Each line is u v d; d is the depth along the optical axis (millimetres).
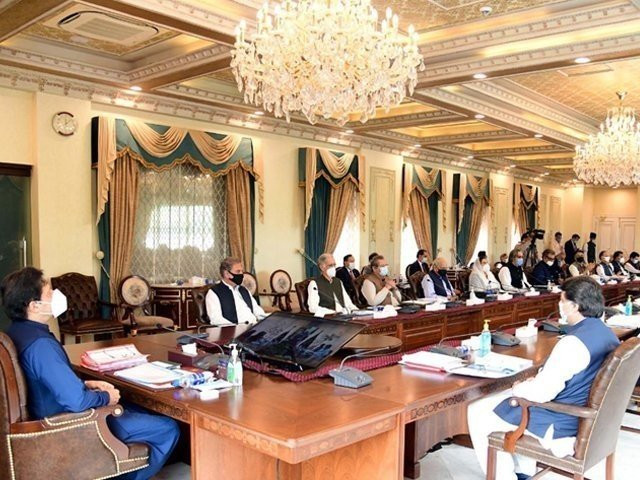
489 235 14250
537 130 9250
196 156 7836
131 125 7141
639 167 8070
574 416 2742
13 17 4559
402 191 11570
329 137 9891
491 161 13680
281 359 3094
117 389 2961
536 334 4391
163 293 7242
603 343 2826
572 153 12781
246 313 5234
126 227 7211
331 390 2734
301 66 4098
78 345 3855
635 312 6164
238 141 8344
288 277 8898
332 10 3883
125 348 3402
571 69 6773
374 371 3139
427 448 3529
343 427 2215
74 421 2572
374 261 6539
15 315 2734
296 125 9117
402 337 5543
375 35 4039
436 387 2795
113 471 2680
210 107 7945
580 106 8828
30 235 6629
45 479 2523
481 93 7543
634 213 17344
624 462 3770
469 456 3855
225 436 2328
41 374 2596
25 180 6574
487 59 5742
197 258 8211
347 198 10062
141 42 5945
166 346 3826
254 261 8773
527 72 5883
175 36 5719
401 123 8859
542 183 16719
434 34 5621
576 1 4793
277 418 2293
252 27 4930
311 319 3439
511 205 15133
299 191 9508
